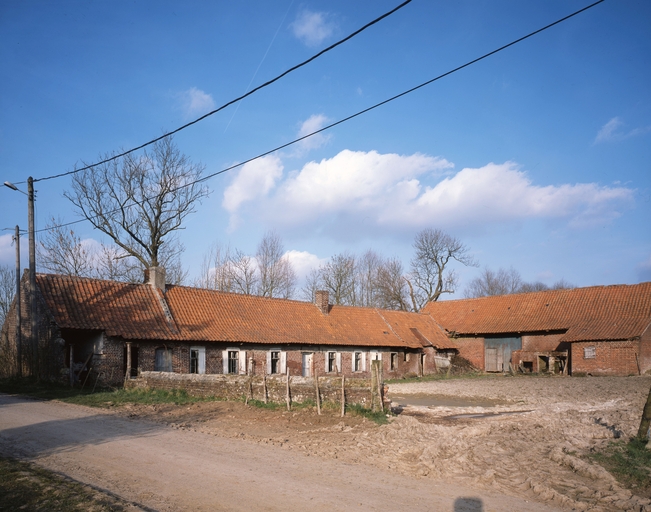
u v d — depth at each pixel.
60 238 45.28
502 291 93.88
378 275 72.38
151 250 46.91
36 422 15.66
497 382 40.09
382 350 45.50
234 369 34.75
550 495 9.34
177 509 8.14
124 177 45.09
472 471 10.84
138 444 12.72
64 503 8.17
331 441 13.44
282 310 41.03
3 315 52.28
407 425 15.45
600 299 47.81
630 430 16.16
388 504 8.54
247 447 12.58
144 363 29.89
